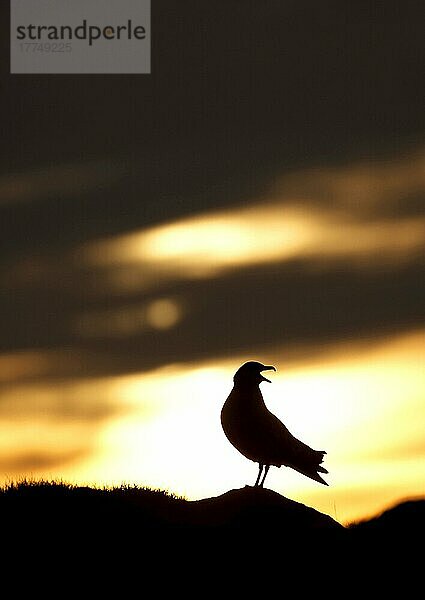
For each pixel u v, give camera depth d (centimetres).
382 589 2298
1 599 2177
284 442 2308
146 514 2380
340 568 2298
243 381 2320
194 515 2378
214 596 2198
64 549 2288
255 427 2294
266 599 2202
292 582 2234
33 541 2305
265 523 2331
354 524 2814
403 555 2445
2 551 2280
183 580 2230
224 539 2309
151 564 2258
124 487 2480
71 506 2395
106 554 2278
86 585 2216
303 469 2320
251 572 2250
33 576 2230
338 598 2238
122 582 2220
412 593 2309
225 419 2317
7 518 2362
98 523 2347
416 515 2695
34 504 2402
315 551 2309
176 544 2300
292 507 2373
